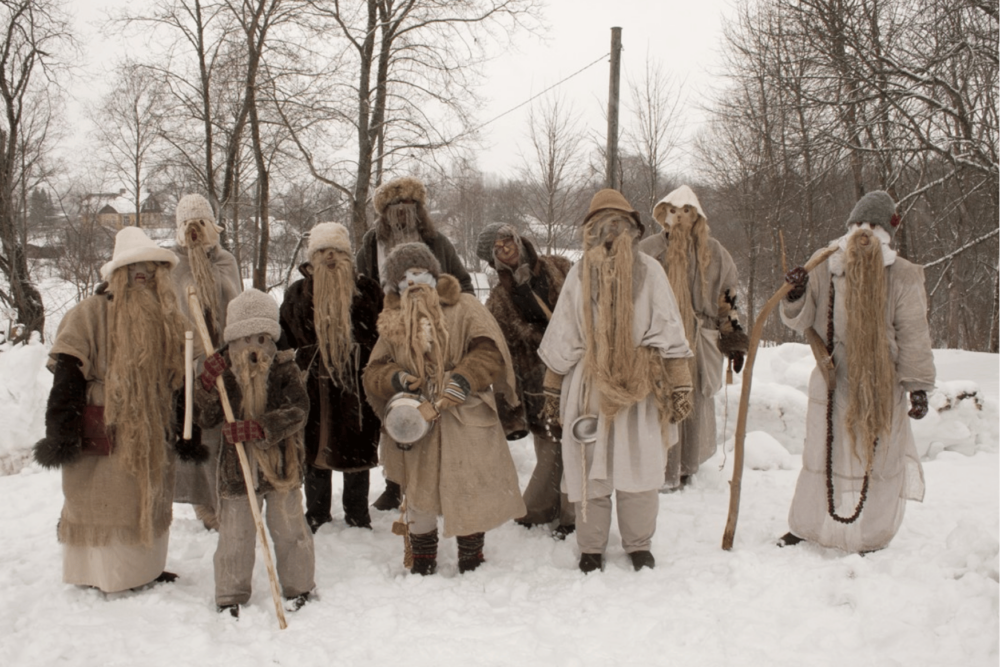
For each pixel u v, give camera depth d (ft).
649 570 13.04
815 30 48.16
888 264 12.92
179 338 12.73
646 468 12.83
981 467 19.10
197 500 15.28
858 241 12.82
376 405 13.80
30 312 67.10
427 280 13.34
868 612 10.92
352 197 62.39
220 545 12.05
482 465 13.16
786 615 11.14
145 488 12.21
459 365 13.07
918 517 15.29
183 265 15.97
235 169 75.82
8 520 17.01
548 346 13.34
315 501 15.81
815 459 13.52
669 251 16.87
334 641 10.94
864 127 47.09
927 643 10.18
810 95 49.21
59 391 11.93
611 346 12.65
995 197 49.70
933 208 69.05
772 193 83.05
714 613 11.30
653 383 12.85
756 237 103.86
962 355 40.29
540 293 15.21
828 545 13.35
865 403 12.71
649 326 12.82
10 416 21.53
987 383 31.60
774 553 13.48
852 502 13.19
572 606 11.84
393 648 10.66
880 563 12.21
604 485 13.02
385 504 17.19
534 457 19.94
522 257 15.24
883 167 55.72
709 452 18.21
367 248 16.96
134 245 12.46
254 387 11.99
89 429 12.16
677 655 10.29
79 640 10.91
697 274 17.03
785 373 24.57
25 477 20.30
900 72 45.03
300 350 14.99
